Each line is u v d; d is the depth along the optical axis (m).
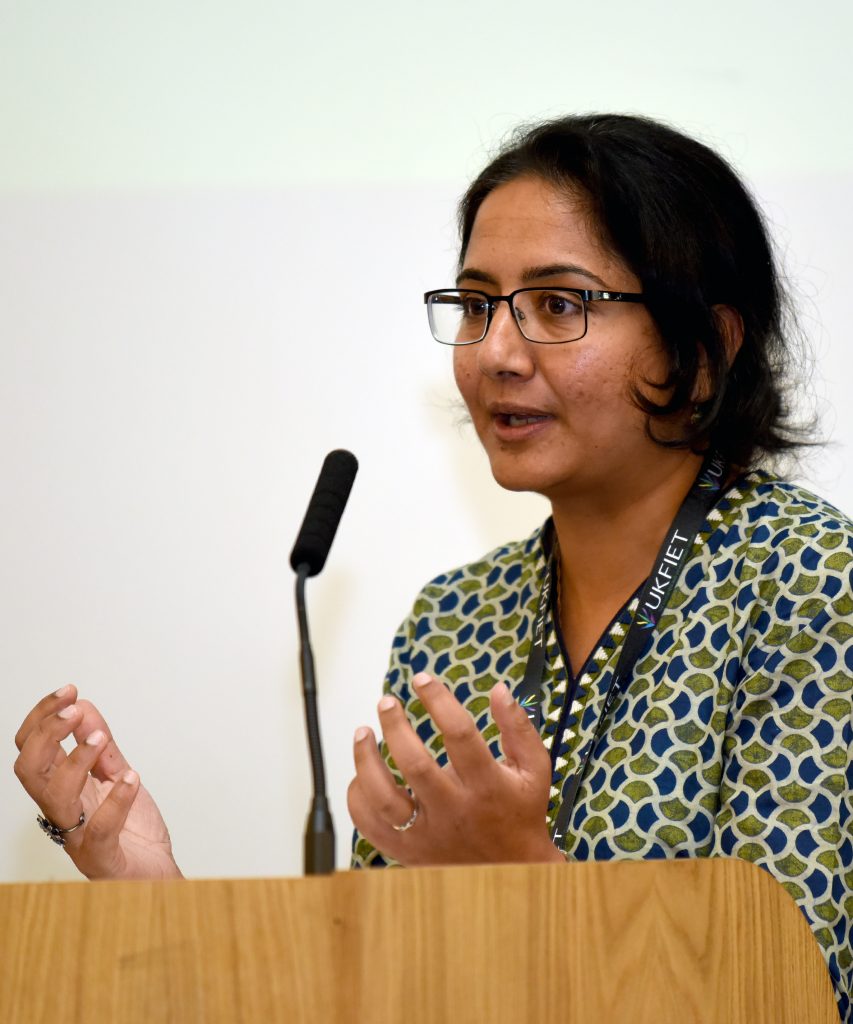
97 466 8.91
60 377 8.98
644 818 5.44
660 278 5.83
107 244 9.08
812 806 5.12
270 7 9.23
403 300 8.97
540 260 5.85
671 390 5.85
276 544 8.79
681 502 6.10
